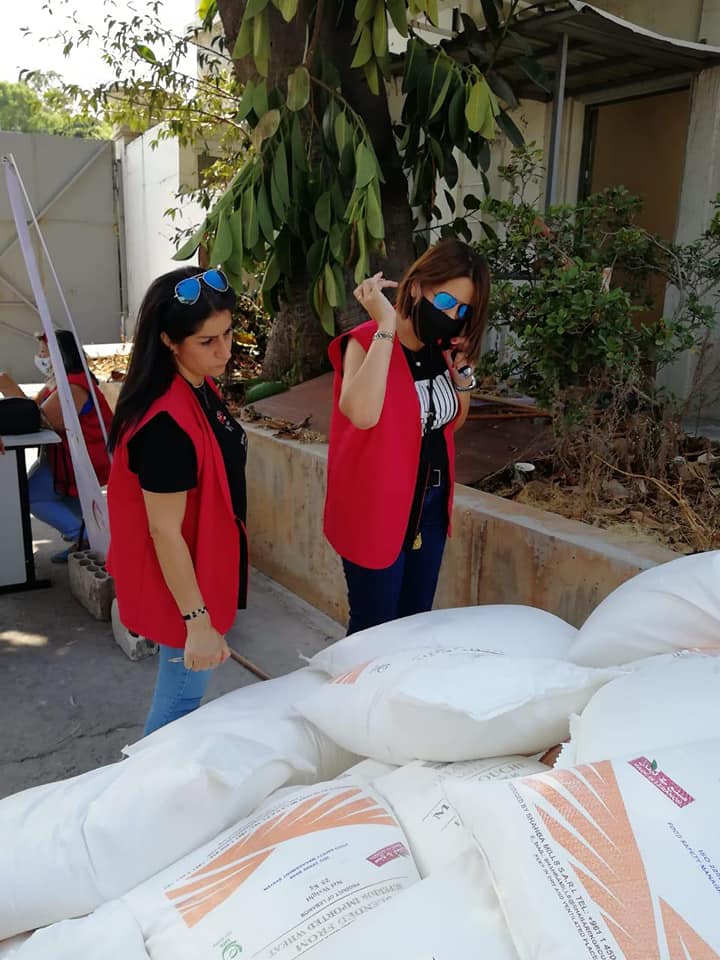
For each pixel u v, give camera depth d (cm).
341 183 412
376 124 450
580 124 577
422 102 409
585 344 325
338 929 115
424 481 227
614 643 169
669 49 464
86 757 265
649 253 402
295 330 514
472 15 585
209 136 732
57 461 402
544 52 482
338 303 393
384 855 129
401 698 151
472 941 107
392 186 465
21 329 1182
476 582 286
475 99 374
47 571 420
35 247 1177
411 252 473
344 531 221
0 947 144
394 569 227
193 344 174
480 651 171
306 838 133
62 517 410
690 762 111
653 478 288
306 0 418
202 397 187
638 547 245
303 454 362
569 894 99
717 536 254
